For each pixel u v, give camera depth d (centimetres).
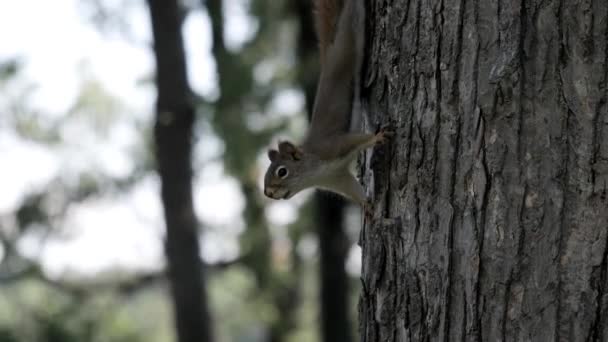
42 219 2880
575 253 752
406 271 841
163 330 3316
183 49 2225
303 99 2631
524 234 767
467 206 795
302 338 3341
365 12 950
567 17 756
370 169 900
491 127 781
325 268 2622
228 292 3400
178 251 2217
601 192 746
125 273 3123
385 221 859
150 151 2986
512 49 772
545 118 761
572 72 755
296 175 1080
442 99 814
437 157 817
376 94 898
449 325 804
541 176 762
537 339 761
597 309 746
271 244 3078
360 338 899
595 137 749
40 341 2736
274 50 2770
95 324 2859
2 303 2756
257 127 2552
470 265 789
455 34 805
